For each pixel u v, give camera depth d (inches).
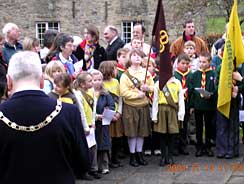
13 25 334.0
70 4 1110.4
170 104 325.4
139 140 330.3
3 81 283.0
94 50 377.1
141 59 336.2
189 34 400.8
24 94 142.1
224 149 344.8
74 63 350.3
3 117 139.8
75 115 145.5
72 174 143.7
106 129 309.1
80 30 1112.2
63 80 271.9
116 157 326.6
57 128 140.7
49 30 352.5
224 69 333.1
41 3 1117.1
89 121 293.3
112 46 386.3
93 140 292.8
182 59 349.7
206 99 345.4
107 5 1101.7
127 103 327.9
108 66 325.7
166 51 320.2
